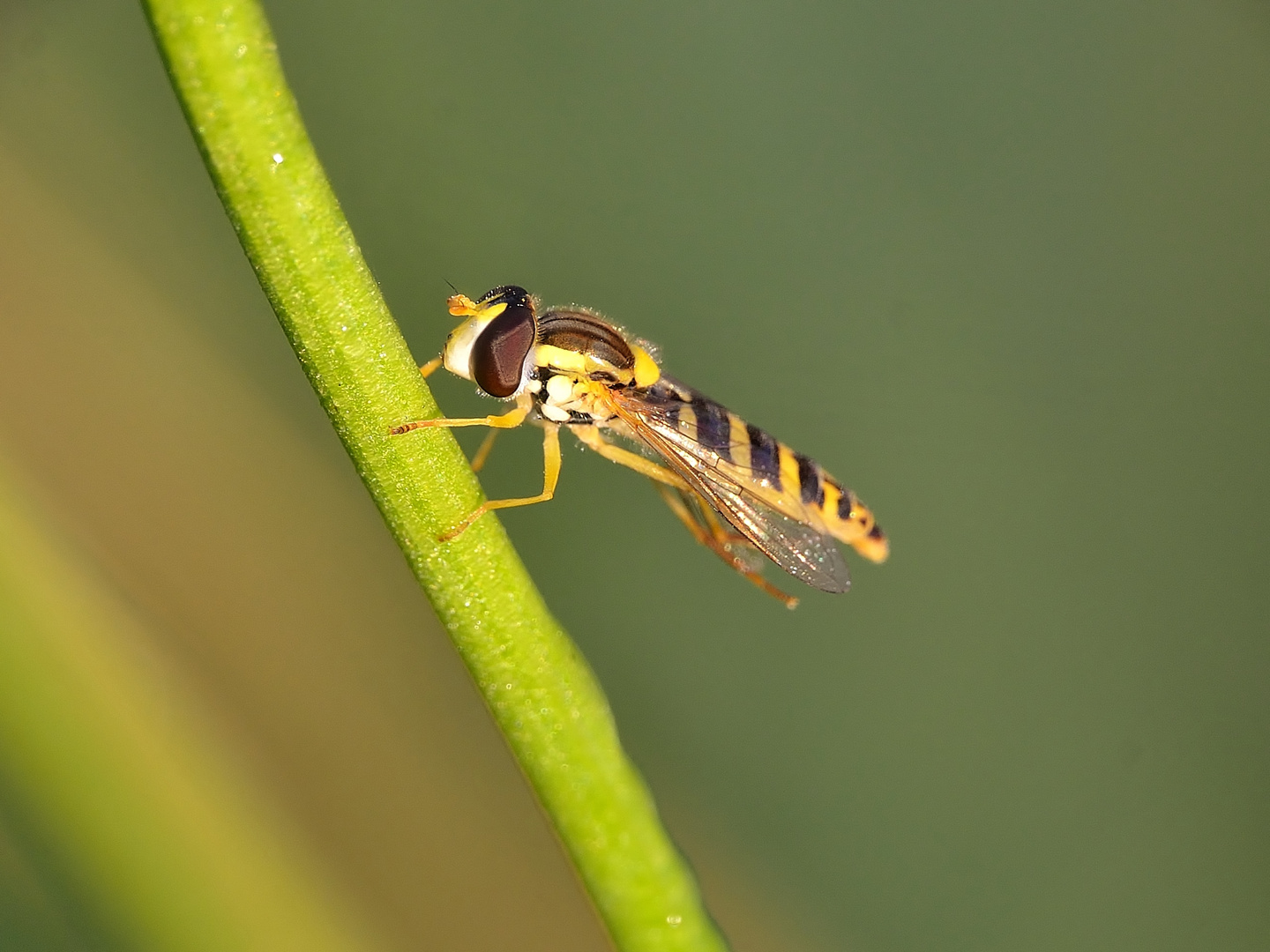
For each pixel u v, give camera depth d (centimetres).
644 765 11
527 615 10
